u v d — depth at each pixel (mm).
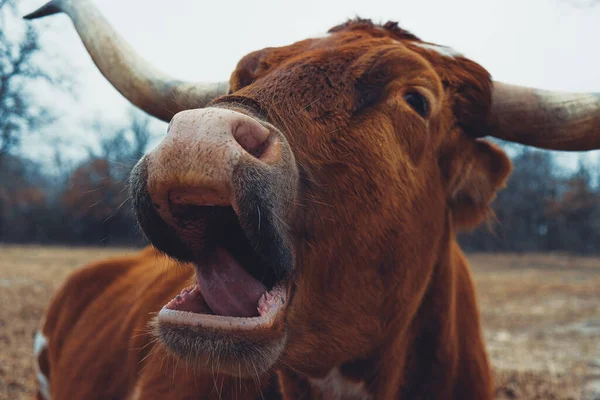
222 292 890
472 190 1246
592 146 1211
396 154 1047
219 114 795
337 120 995
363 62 1056
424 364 1229
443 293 1230
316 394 1182
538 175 14859
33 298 4691
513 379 2689
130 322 1489
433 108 1102
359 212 996
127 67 1389
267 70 1108
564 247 15852
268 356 865
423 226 1133
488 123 1230
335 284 1003
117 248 14570
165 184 779
